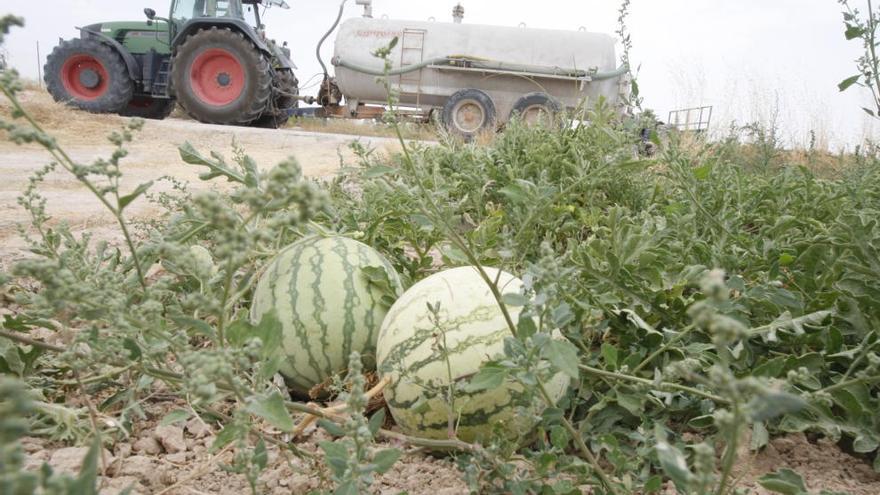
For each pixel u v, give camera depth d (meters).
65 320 1.64
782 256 2.70
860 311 2.39
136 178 8.65
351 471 1.31
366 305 2.53
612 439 1.75
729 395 0.94
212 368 1.20
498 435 1.81
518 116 5.36
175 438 2.15
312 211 1.13
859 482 2.07
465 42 17.36
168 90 15.83
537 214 2.12
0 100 14.70
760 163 5.81
